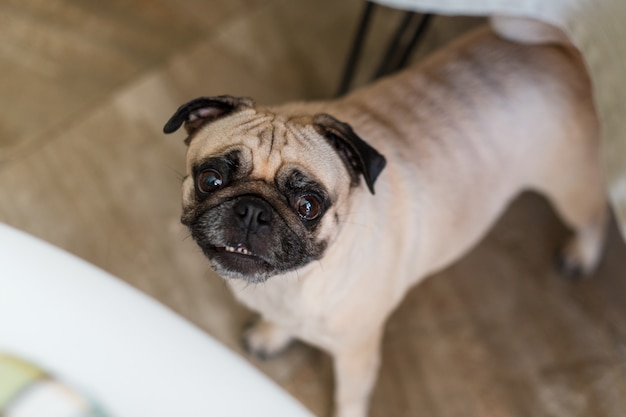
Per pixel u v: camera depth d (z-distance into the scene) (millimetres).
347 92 2980
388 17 3318
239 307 2643
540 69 2057
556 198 2428
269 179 1576
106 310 1421
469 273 2797
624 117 1611
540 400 2543
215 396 1348
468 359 2617
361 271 1779
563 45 2086
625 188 1654
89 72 3084
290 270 1628
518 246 2869
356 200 1694
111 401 1413
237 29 3254
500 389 2562
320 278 1756
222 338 2586
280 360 2559
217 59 3170
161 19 3252
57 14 3209
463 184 1998
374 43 3256
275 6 3328
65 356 1442
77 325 1431
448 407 2525
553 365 2615
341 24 3316
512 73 2045
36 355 1455
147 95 3047
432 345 2641
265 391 1337
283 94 3125
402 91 2006
